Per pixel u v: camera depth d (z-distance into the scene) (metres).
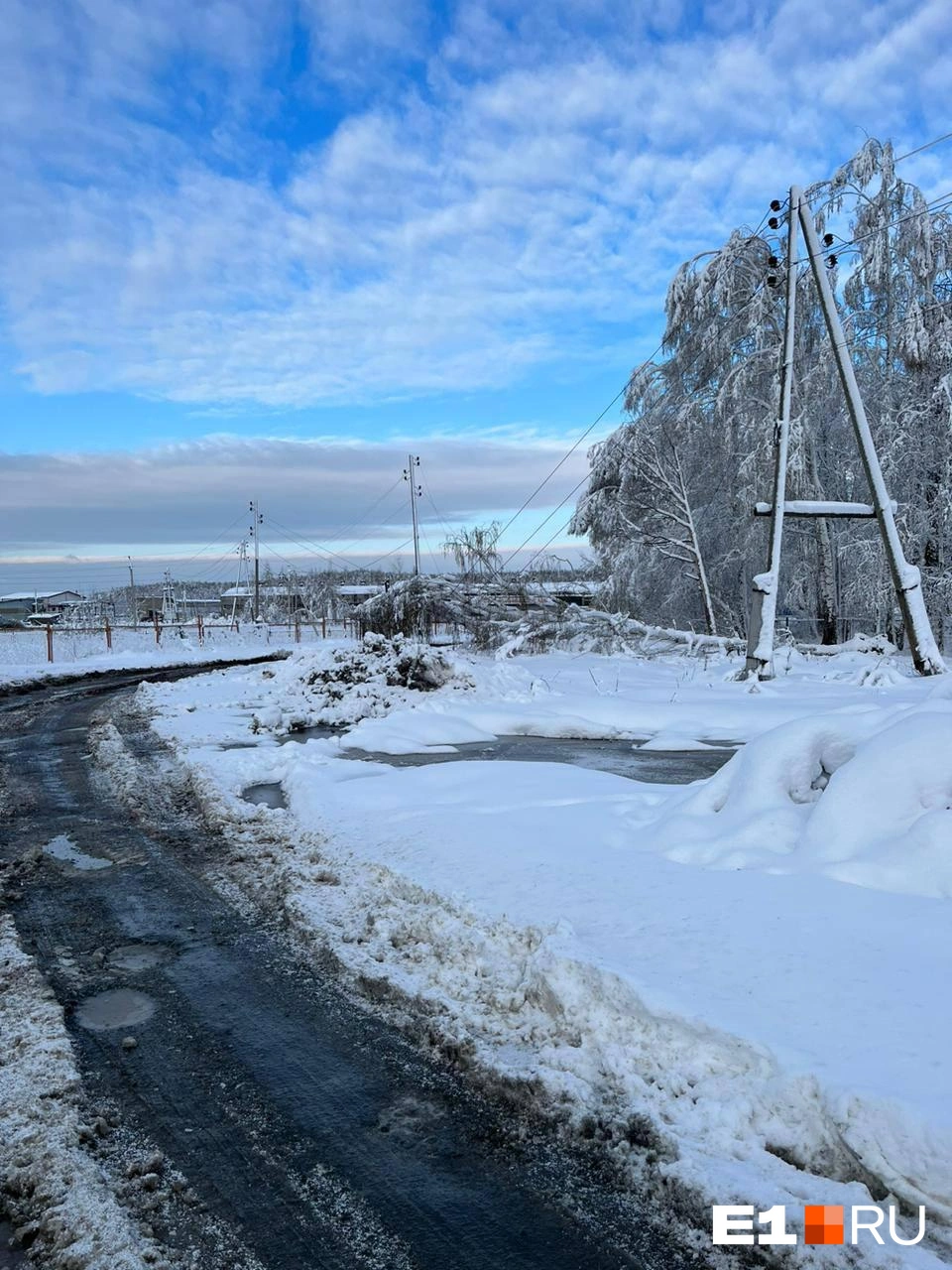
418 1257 2.72
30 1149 3.29
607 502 32.31
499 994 4.29
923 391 25.53
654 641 25.02
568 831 6.70
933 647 17.19
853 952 4.02
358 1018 4.40
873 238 25.78
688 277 30.50
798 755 6.29
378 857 6.46
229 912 6.07
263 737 14.02
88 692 23.12
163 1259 2.71
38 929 5.82
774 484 18.31
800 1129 2.99
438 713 14.89
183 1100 3.67
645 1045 3.59
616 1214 2.88
